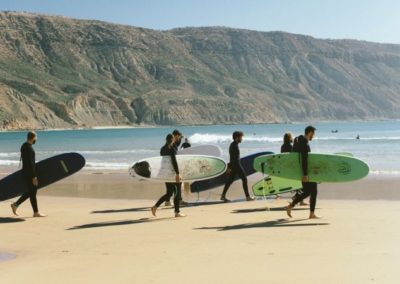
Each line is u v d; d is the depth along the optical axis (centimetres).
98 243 881
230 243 845
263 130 11644
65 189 1747
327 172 1159
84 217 1165
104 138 8100
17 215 1206
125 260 752
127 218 1137
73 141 7062
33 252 833
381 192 1477
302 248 793
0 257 805
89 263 741
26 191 1230
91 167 2639
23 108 16725
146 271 687
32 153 1167
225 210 1220
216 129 13612
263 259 730
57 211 1269
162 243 862
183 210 1243
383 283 605
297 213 1143
